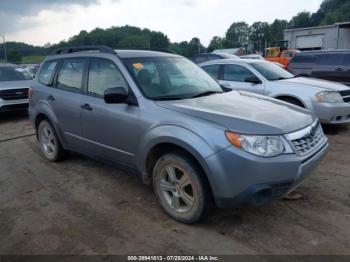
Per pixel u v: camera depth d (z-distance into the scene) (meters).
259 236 3.19
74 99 4.63
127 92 3.88
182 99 3.81
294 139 3.11
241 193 2.96
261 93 7.18
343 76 11.20
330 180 4.39
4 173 5.13
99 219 3.61
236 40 116.81
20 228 3.49
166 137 3.32
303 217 3.50
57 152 5.36
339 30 29.02
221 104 3.62
